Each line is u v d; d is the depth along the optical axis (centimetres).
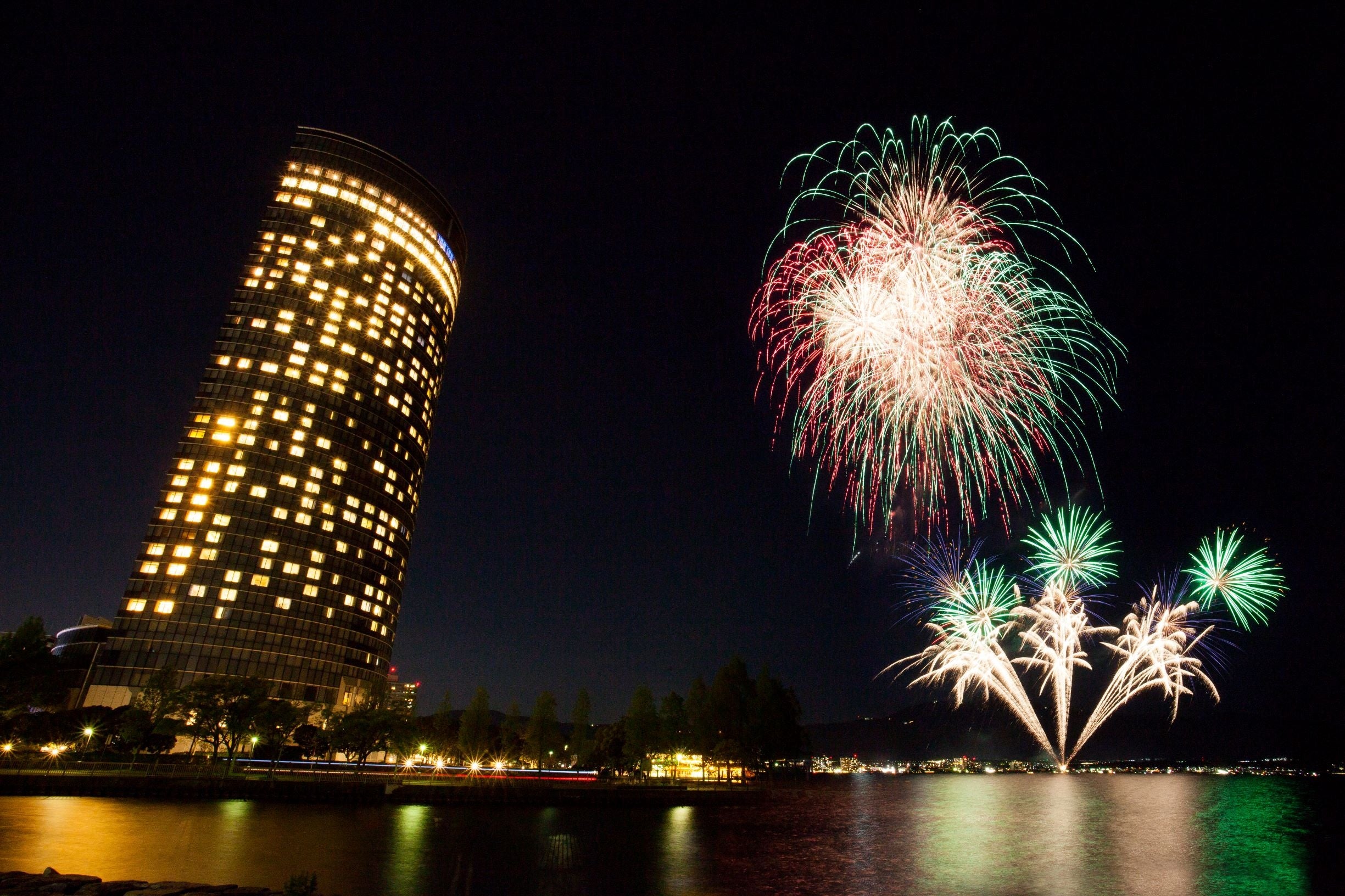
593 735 18300
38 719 12419
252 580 18912
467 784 12375
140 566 18325
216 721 12481
